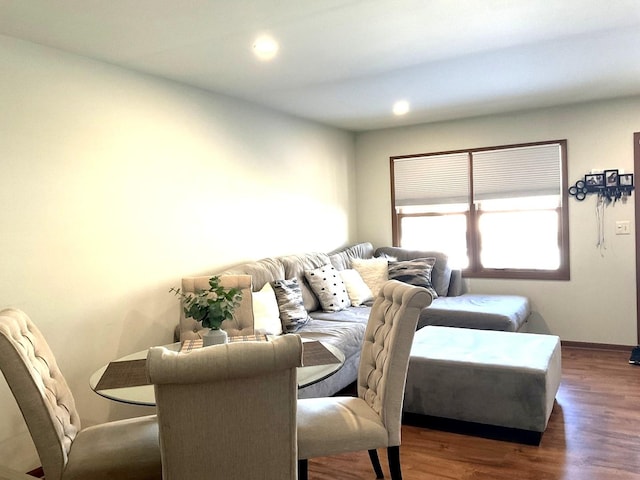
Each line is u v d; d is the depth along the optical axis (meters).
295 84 3.87
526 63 3.53
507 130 5.26
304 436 2.07
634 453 2.76
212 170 4.01
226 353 1.46
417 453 2.86
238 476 1.58
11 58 2.70
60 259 2.91
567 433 3.04
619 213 4.80
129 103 3.35
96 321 3.10
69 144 2.98
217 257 4.04
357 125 5.68
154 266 3.49
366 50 3.15
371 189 6.07
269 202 4.66
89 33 2.72
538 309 5.21
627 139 4.73
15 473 1.97
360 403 2.32
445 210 5.68
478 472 2.61
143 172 3.43
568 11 2.65
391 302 2.36
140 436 2.05
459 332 3.88
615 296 4.86
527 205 5.24
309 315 4.32
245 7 2.46
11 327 1.89
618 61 3.55
